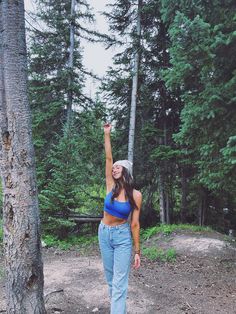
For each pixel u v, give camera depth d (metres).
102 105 11.98
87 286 5.76
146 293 5.51
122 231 3.85
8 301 3.84
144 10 10.91
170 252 8.02
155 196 12.61
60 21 12.21
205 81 6.87
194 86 7.50
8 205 3.79
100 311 4.85
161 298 5.35
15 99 3.76
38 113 11.69
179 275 6.60
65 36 12.40
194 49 6.23
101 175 11.44
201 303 5.18
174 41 6.59
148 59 11.70
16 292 3.79
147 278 6.31
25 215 3.78
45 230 10.30
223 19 6.67
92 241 10.21
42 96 12.22
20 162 3.77
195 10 6.75
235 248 8.47
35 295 3.86
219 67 6.84
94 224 11.65
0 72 3.81
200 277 6.49
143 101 11.56
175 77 6.98
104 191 12.34
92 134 11.27
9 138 3.77
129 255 3.87
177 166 11.51
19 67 3.79
